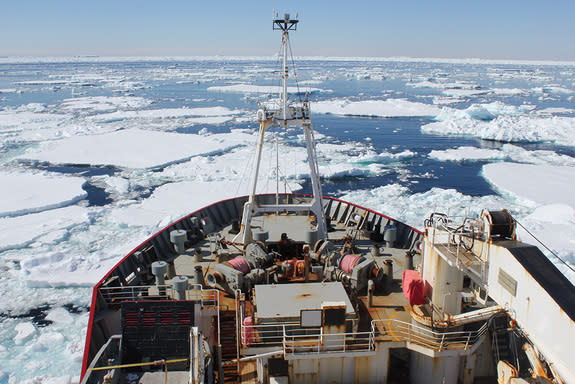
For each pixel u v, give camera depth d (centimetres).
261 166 3575
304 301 796
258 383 781
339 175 3450
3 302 1628
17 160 3894
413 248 1226
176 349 732
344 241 1251
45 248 2105
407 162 3944
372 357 777
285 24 1066
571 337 555
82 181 3203
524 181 3209
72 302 1627
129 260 1120
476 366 809
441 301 809
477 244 762
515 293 661
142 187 3180
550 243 2064
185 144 4434
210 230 1362
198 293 973
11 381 1202
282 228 1321
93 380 690
